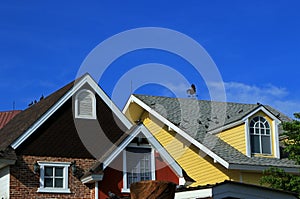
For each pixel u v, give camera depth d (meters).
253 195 20.16
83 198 26.05
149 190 13.52
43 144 26.22
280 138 30.16
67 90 27.34
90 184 26.19
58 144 26.48
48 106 27.67
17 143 25.75
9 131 30.95
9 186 25.11
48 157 26.12
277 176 25.30
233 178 27.28
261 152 28.45
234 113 31.36
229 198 19.88
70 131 26.89
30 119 28.56
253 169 27.20
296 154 25.55
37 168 25.69
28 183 25.48
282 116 34.16
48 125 26.55
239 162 27.05
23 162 25.64
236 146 28.50
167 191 13.53
